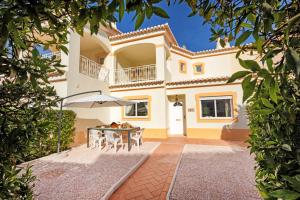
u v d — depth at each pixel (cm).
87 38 1104
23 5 85
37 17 89
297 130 116
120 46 1245
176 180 427
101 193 361
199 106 1088
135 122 1163
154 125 1113
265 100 116
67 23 140
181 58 1431
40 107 147
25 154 133
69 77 846
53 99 177
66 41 156
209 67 1469
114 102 801
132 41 1211
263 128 175
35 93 150
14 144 115
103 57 1297
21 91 139
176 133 1278
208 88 1070
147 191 378
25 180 155
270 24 76
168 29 1163
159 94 1118
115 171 486
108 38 1244
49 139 669
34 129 130
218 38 167
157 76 1140
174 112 1295
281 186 120
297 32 85
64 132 747
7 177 120
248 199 331
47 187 388
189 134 1094
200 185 396
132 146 838
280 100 110
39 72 130
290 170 117
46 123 139
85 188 383
